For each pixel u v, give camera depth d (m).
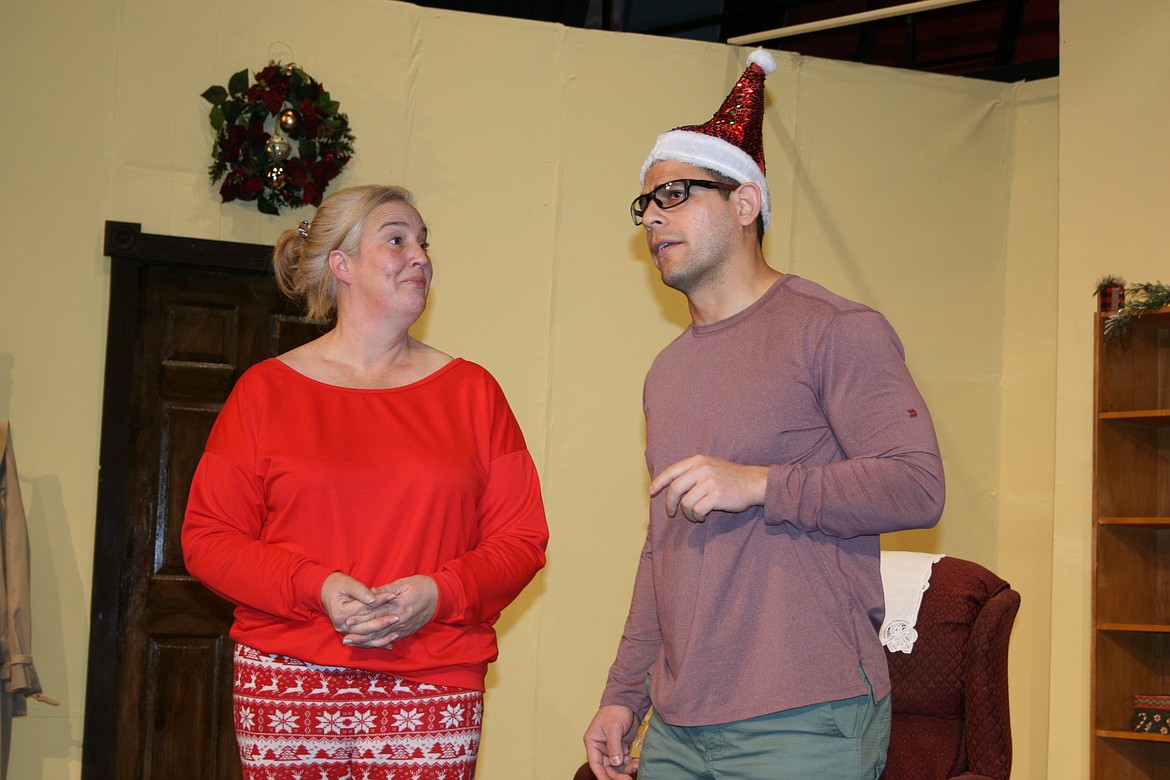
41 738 3.62
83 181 3.78
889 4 4.68
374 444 1.84
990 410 4.37
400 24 4.02
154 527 3.82
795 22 5.05
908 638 2.40
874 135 4.36
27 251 3.72
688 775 1.64
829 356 1.58
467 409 1.98
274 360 1.95
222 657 3.84
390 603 1.68
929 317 4.34
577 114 4.14
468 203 4.04
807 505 1.49
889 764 2.36
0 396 3.66
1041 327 4.30
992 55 4.73
